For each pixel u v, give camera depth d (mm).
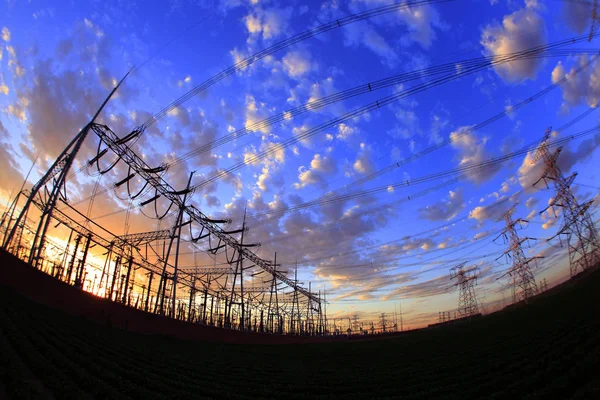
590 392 16766
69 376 16688
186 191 48844
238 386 23750
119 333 37250
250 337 62344
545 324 43156
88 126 37750
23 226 44781
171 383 21172
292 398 21312
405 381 26297
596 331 31406
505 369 25672
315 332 108625
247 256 67625
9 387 13516
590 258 59750
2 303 28750
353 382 26625
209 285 75875
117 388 17234
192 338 49844
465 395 20453
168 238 52094
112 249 51344
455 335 56469
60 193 37812
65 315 34000
